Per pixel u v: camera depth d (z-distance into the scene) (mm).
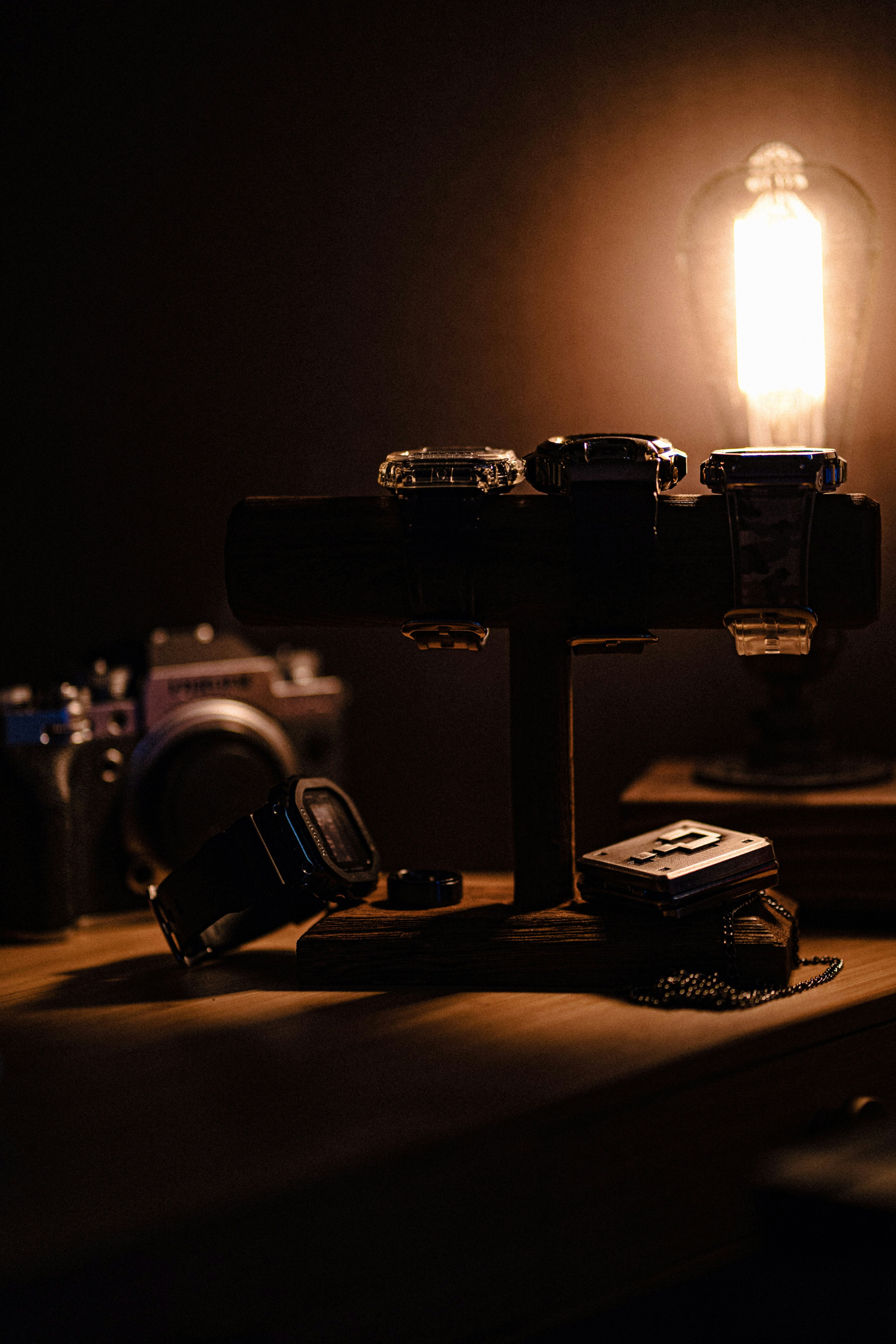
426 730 1082
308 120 1033
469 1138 549
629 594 704
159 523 1052
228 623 1069
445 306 1043
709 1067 621
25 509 1029
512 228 1032
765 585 693
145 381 1040
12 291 1015
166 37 1019
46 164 1014
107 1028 686
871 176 1000
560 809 759
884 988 699
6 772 845
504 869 1085
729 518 698
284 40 1025
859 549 695
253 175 1035
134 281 1032
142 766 875
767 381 902
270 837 746
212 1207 495
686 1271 617
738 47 1005
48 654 1039
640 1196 603
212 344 1046
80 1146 545
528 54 1019
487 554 712
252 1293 503
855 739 1032
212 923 752
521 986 723
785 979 700
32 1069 630
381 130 1032
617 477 697
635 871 726
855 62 994
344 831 801
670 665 1055
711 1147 625
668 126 1014
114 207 1024
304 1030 674
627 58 1013
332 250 1043
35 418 1026
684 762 989
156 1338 485
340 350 1050
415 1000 713
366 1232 527
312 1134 549
